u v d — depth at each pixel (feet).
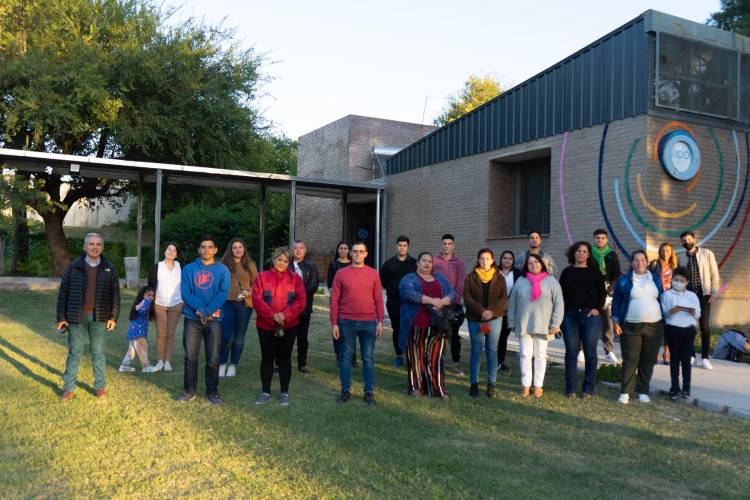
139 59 60.95
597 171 43.65
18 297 50.55
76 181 68.08
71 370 21.85
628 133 41.50
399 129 84.94
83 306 21.85
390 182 67.77
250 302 26.50
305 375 27.02
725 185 43.45
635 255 23.76
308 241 88.89
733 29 79.00
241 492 14.05
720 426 20.18
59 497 13.60
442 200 59.52
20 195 53.88
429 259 23.85
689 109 41.81
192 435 18.11
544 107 48.49
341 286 22.72
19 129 58.18
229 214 101.55
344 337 22.58
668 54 41.09
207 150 68.33
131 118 63.41
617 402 23.21
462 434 18.81
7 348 30.91
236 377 26.32
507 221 54.34
